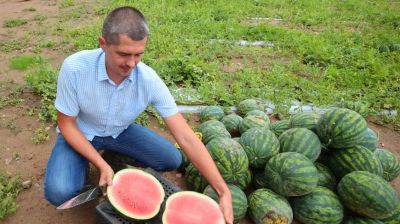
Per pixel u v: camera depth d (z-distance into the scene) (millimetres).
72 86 1144
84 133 1303
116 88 1174
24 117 1912
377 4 4723
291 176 1255
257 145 1383
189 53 2709
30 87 2166
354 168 1370
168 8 3740
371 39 3293
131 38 979
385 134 1992
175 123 1225
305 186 1248
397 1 5008
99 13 3656
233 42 2961
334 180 1422
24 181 1498
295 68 2621
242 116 1978
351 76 2508
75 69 1128
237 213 1249
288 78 2410
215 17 3664
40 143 1730
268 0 4410
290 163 1272
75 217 1344
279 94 2209
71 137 1191
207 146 1363
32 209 1372
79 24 3330
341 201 1322
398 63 2764
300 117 1575
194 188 1407
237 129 1721
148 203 1097
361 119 1396
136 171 1167
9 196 1390
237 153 1311
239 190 1296
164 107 1227
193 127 1866
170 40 2914
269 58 2803
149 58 2496
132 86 1193
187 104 2096
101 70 1128
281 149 1438
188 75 2385
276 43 3023
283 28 3367
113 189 1094
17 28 3209
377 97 2295
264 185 1385
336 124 1382
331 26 3682
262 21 3664
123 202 1075
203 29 3209
